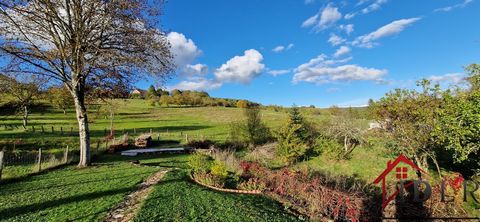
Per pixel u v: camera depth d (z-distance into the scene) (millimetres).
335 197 11078
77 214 8680
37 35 16641
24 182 13461
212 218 8758
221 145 34062
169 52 18812
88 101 20094
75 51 16516
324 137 28875
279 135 28078
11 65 16203
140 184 12969
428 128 16594
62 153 25109
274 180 14297
